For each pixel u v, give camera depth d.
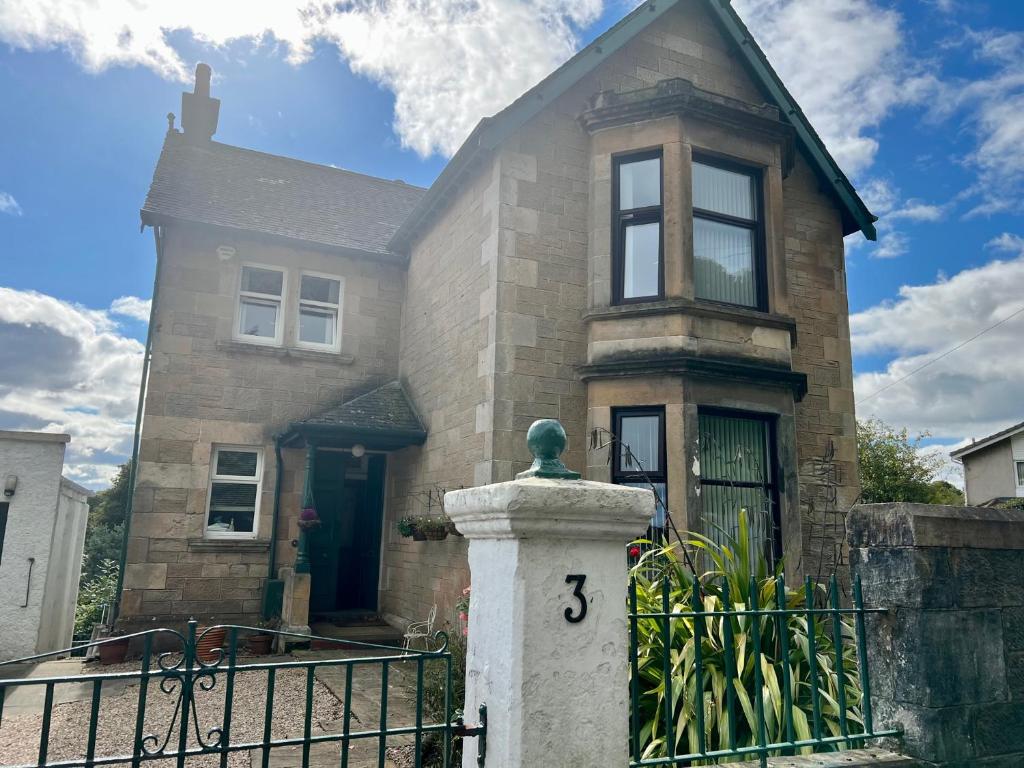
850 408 9.22
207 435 9.79
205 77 13.22
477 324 8.18
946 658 2.74
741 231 8.52
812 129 9.37
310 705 2.12
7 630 8.66
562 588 2.05
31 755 4.68
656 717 3.26
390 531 10.44
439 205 9.70
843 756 2.69
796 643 3.58
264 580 9.70
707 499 7.55
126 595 9.02
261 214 11.12
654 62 9.06
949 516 2.89
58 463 9.19
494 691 2.02
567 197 8.32
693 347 7.59
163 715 5.73
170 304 9.88
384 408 10.06
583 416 7.88
